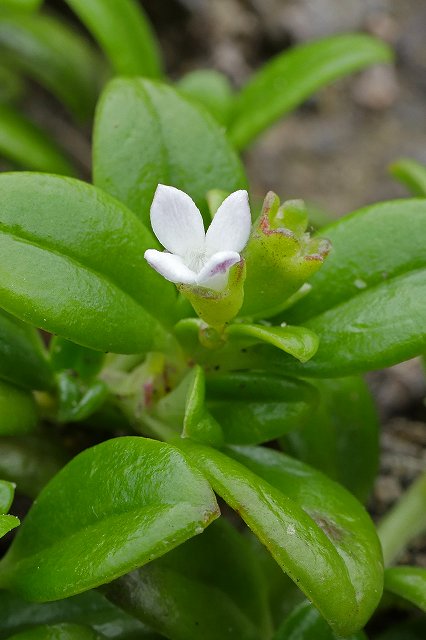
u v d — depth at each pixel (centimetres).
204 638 9
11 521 9
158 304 9
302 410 9
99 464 9
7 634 9
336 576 9
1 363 9
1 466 10
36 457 10
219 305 9
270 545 8
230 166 10
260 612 10
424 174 11
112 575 8
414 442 12
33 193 9
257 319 9
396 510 10
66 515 9
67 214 9
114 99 10
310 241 9
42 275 9
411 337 9
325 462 10
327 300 9
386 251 9
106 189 10
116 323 9
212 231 9
